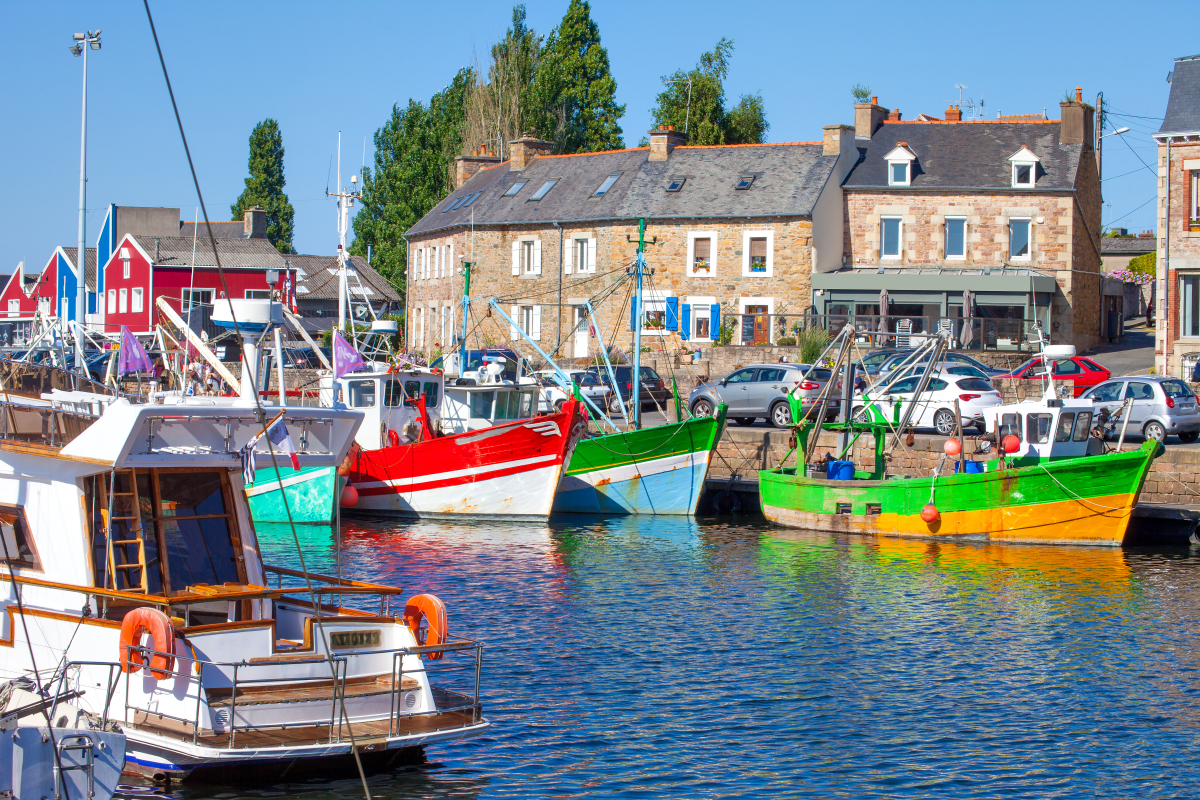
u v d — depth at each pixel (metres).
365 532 26.25
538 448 27.12
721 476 31.42
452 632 17.03
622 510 29.16
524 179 57.34
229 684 10.87
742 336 48.59
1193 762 12.19
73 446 11.18
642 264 29.81
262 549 23.91
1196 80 39.47
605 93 68.50
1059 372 33.62
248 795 11.11
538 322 53.62
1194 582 20.61
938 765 12.09
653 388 39.34
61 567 11.57
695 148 53.16
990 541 24.47
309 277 71.56
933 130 52.31
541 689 14.44
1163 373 39.00
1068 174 48.41
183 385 21.14
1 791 9.40
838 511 26.17
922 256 49.66
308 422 11.79
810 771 11.92
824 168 49.84
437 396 29.69
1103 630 17.28
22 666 11.67
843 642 16.66
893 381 26.89
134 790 10.99
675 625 17.56
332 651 11.53
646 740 12.73
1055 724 13.28
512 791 11.38
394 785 11.49
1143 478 23.38
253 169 91.12
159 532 11.53
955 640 16.78
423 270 61.69
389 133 81.81
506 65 67.50
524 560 22.81
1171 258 38.81
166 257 67.50
